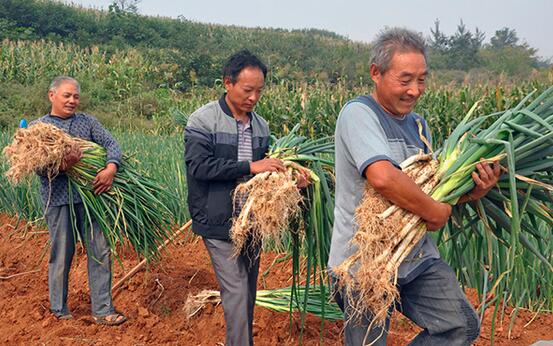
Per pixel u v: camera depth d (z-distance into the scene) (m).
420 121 2.74
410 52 2.41
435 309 2.53
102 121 18.55
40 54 23.55
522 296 3.97
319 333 3.94
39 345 3.79
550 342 3.75
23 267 5.61
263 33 47.41
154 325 4.16
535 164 2.56
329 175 3.52
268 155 3.37
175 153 7.92
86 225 4.10
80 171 3.99
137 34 38.59
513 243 2.42
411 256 2.49
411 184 2.34
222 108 3.27
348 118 2.49
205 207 3.23
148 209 4.48
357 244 2.35
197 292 4.78
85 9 42.06
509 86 14.30
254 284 3.45
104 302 4.16
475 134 2.67
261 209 2.91
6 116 17.55
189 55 31.78
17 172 3.77
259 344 3.80
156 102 21.14
